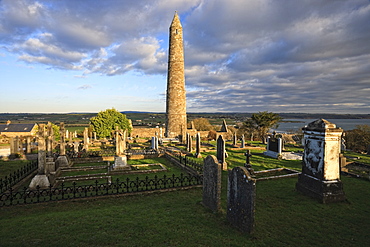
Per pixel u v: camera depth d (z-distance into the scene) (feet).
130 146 93.86
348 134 101.91
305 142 32.63
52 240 18.45
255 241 18.89
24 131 175.73
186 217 23.62
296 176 41.83
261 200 29.30
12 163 59.16
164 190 34.68
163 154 69.67
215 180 25.16
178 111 114.83
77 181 41.81
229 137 138.82
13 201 31.24
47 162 44.55
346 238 20.12
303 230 21.38
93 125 138.00
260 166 52.75
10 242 18.10
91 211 25.81
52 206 28.58
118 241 18.37
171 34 113.39
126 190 35.45
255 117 118.62
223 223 22.33
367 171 46.88
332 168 29.35
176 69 113.70
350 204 28.25
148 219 23.00
